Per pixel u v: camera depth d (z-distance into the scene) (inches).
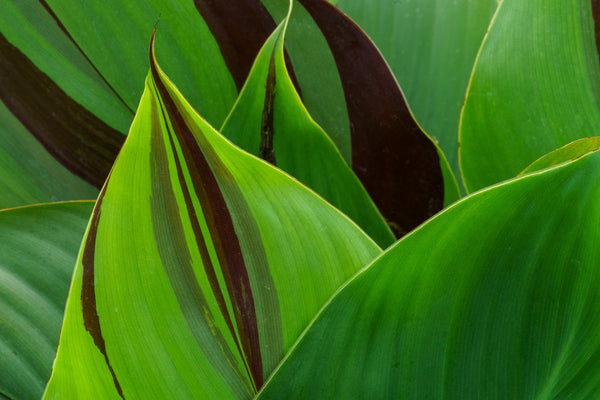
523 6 41.7
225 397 34.6
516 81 42.4
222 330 34.3
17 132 44.0
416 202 43.1
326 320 32.9
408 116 42.5
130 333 33.7
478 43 54.4
